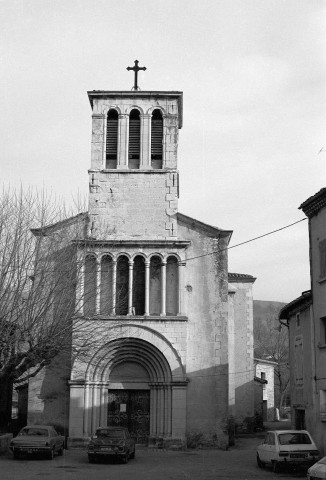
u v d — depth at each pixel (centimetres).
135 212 3725
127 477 2273
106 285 3562
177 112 3906
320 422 2841
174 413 3450
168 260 3672
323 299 2839
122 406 3572
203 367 3544
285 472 2458
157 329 3531
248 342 5222
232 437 3966
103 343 3472
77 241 3256
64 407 3519
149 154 3819
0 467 2548
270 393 7231
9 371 2923
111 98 3897
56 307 2967
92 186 3753
